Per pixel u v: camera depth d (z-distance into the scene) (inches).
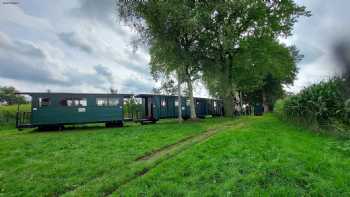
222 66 958.4
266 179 176.2
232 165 215.5
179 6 697.0
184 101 1112.8
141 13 753.0
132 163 258.7
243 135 393.7
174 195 158.6
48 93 693.3
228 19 842.8
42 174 221.8
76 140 423.8
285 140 334.0
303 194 151.3
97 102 772.6
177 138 421.7
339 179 172.4
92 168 236.2
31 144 395.2
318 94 441.1
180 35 810.2
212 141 349.1
